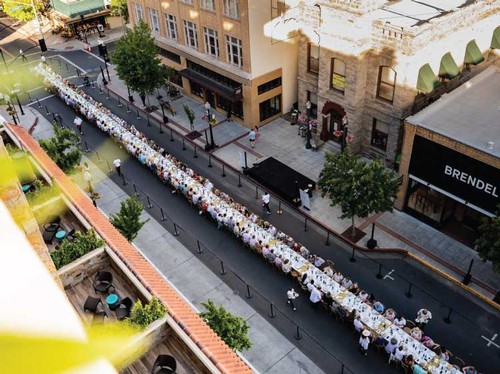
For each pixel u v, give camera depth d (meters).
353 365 19.97
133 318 11.68
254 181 31.31
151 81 38.38
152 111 40.44
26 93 44.69
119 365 11.20
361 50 27.91
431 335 21.17
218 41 35.97
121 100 42.75
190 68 40.72
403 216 27.73
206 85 38.06
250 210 29.11
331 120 33.00
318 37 30.58
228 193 30.64
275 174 30.48
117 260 14.08
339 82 30.48
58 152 27.89
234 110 38.03
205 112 39.97
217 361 10.87
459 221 26.19
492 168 22.03
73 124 39.34
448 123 24.34
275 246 24.28
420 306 22.56
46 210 16.95
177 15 38.72
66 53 53.59
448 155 23.61
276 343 21.11
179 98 42.41
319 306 22.45
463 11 27.69
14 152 17.69
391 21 28.03
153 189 31.16
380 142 31.38
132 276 13.59
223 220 26.56
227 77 36.75
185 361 11.45
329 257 25.55
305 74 33.94
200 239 26.98
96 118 37.50
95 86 45.69
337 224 27.56
